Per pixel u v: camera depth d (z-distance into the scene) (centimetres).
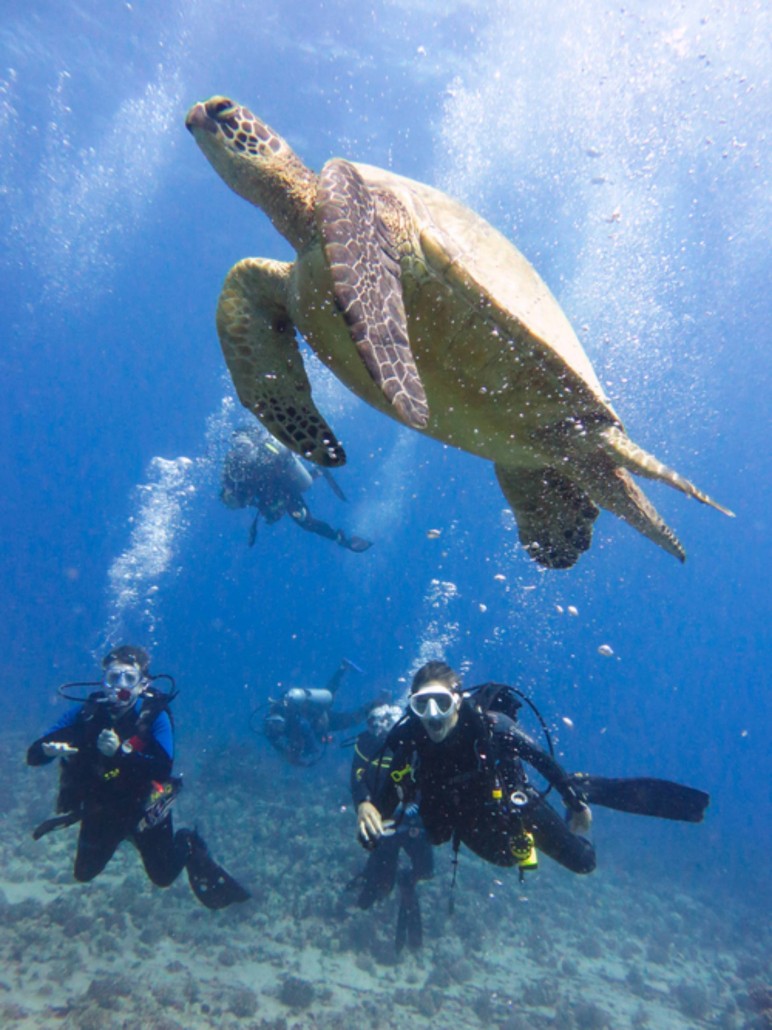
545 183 2273
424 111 2253
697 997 701
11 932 598
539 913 891
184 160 2917
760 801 3884
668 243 2459
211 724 1841
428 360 294
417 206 300
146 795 484
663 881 1267
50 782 1098
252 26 2055
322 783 1320
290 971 606
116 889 718
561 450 346
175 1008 518
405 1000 583
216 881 548
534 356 288
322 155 2759
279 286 321
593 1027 597
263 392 359
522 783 347
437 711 321
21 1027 469
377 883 634
